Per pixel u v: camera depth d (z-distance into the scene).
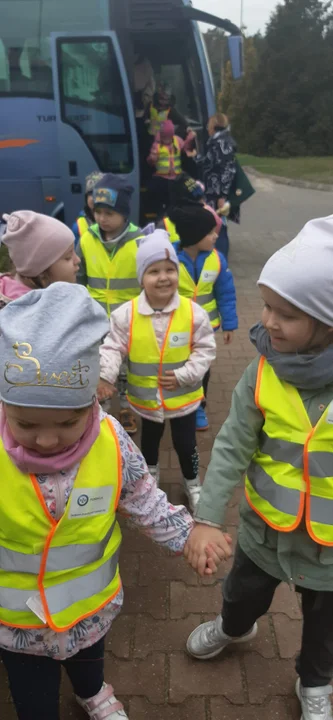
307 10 33.19
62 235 2.53
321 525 1.68
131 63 6.39
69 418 1.41
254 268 8.99
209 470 1.82
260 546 1.85
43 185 6.60
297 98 33.81
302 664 1.98
